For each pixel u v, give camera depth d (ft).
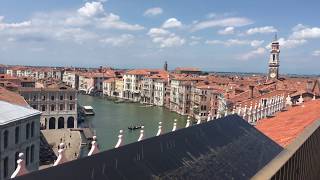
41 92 500.33
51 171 45.75
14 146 236.84
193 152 75.77
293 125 133.90
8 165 231.09
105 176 51.67
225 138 93.35
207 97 654.53
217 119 100.58
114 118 634.43
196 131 85.05
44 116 504.02
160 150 67.82
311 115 148.56
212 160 77.87
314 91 388.78
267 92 368.89
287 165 84.94
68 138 412.57
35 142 268.00
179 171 65.72
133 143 62.80
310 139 109.29
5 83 519.60
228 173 77.71
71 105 519.19
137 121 609.83
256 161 91.71
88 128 508.12
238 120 111.75
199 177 68.85
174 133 76.48
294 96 318.45
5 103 260.62
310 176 109.60
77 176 48.14
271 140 112.47
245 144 98.22
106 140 430.20
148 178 58.13
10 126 231.09
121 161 56.95
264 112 226.58
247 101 307.58
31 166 261.03
